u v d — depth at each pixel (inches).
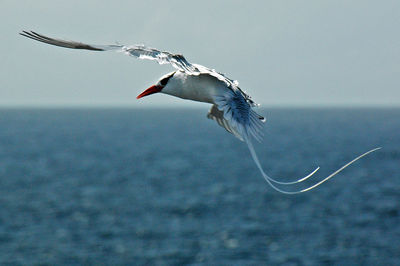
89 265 1295.5
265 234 1579.7
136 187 2586.1
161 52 334.0
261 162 3752.5
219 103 355.6
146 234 1593.3
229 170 3319.4
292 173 3198.8
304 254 1374.3
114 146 5260.8
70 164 3678.6
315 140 5777.6
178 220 1795.0
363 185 2605.8
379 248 1418.6
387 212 1887.3
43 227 1681.8
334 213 1883.6
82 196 2308.1
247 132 345.4
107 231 1632.6
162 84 396.5
